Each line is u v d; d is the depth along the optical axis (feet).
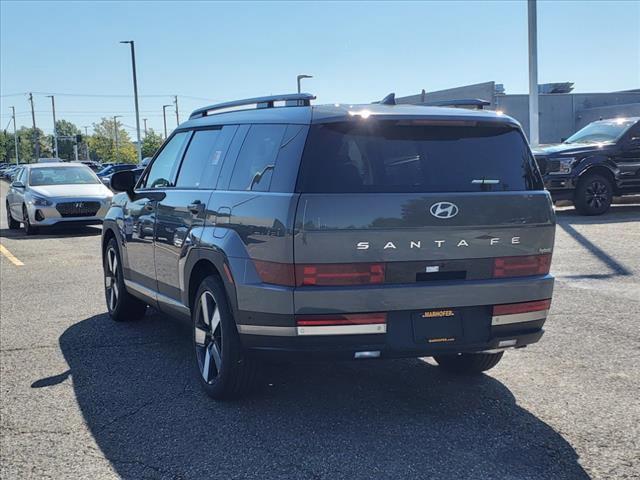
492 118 14.89
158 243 19.10
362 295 13.44
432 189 14.01
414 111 14.61
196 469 12.55
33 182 56.13
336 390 16.62
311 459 12.86
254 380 15.43
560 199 50.42
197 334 16.60
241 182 15.35
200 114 19.53
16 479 12.29
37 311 25.79
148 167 21.66
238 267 14.40
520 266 14.61
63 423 14.82
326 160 13.70
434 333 14.03
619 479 11.98
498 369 18.03
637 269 30.58
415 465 12.55
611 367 17.95
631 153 50.57
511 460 12.73
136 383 17.37
